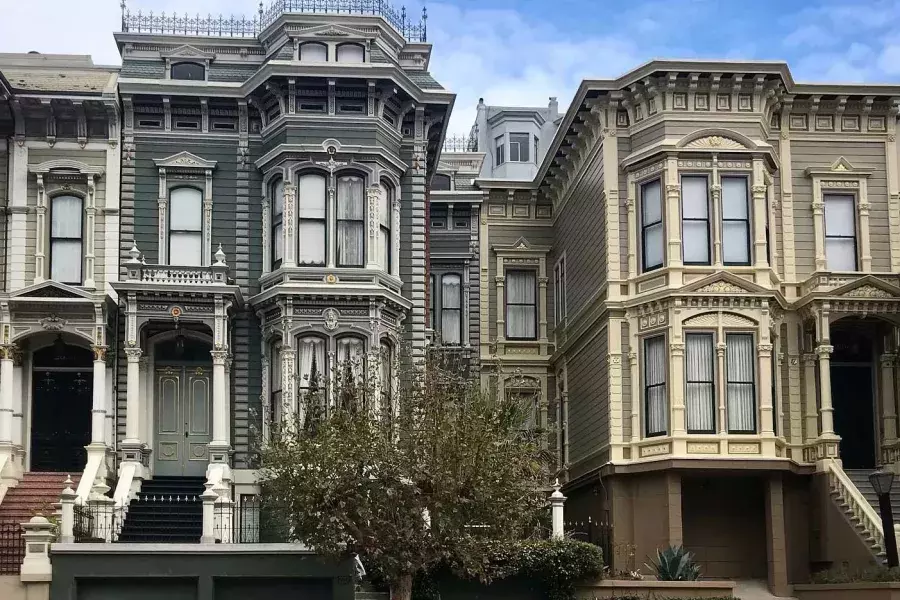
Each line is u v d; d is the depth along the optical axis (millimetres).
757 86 38719
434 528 26859
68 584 29156
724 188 38562
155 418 38156
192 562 29781
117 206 38562
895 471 38969
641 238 39062
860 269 40656
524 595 31375
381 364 36906
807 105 41188
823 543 37344
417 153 40219
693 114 38719
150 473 37219
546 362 49312
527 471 30156
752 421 37281
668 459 36344
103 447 35688
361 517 26766
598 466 39688
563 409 46969
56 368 38250
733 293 37562
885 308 39250
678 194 38156
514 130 65812
